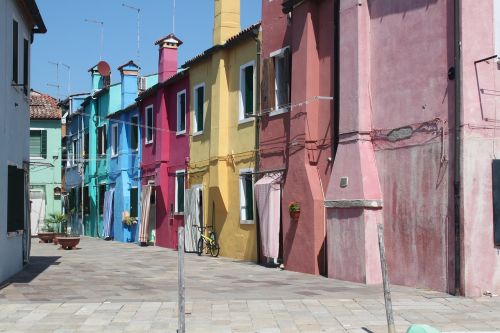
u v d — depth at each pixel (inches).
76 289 540.7
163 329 374.3
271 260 743.1
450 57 503.8
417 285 528.7
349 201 575.5
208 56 909.2
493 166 491.2
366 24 586.2
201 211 951.6
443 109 509.0
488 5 496.1
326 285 553.9
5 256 598.5
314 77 660.7
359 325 382.6
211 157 883.4
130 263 795.4
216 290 529.3
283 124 723.4
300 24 674.8
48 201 1509.6
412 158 536.7
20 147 682.2
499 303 455.5
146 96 1185.4
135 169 1272.1
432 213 515.8
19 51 668.7
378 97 575.5
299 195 664.4
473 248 484.4
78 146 1701.5
